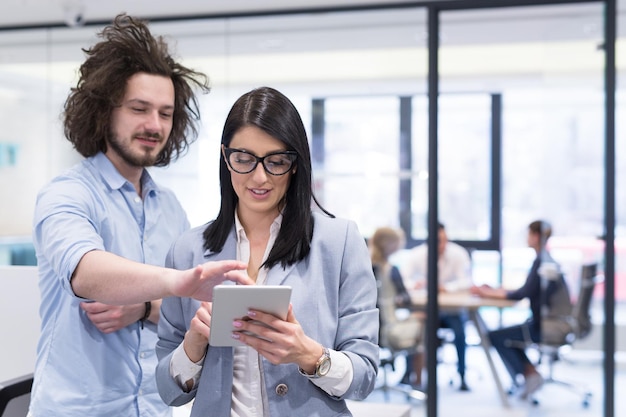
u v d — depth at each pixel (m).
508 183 6.72
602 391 3.99
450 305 4.92
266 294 1.10
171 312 1.39
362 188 4.16
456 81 5.52
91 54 1.72
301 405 1.26
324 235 1.32
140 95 1.67
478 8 3.93
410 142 4.11
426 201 4.11
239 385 1.30
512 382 5.23
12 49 4.38
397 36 4.07
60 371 1.62
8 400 1.99
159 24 4.22
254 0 3.89
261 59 4.15
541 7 3.90
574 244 4.11
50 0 3.82
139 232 1.76
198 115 2.01
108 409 1.65
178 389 1.32
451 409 4.79
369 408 2.13
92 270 1.36
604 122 3.92
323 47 4.12
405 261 4.23
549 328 4.35
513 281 6.69
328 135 4.17
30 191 4.34
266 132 1.23
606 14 3.84
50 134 4.32
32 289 2.30
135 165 1.72
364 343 1.28
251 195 1.27
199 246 1.35
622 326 5.66
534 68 5.06
